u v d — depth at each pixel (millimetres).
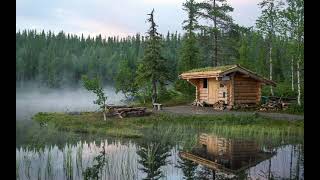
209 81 30203
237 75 28141
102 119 24125
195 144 15266
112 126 21484
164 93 36875
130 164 11203
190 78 31328
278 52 50688
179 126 20891
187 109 28281
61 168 10469
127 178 9320
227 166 10703
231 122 21547
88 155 12844
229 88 27906
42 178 9094
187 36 41438
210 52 42906
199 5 41125
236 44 44281
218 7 40969
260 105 27766
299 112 24688
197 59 40219
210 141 16031
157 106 29344
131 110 25219
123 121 23250
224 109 27641
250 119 21812
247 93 28484
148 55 34719
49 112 27844
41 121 21750
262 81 28609
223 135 17844
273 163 11000
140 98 37875
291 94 36344
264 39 47406
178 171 10156
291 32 29188
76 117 24984
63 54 95688
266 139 16469
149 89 36844
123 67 41750
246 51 51938
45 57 75562
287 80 49125
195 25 41312
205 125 21281
